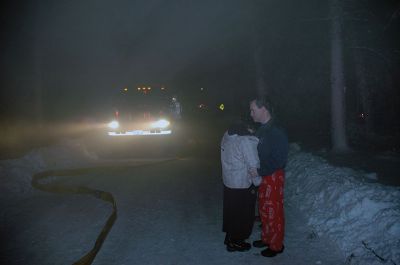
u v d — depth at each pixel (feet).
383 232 17.49
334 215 21.08
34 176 34.42
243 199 18.33
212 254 18.57
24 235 21.44
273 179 17.51
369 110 58.54
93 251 18.22
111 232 21.67
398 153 41.63
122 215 24.76
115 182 34.65
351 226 19.26
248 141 17.37
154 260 18.04
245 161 17.40
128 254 18.74
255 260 17.74
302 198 26.08
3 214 25.16
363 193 21.40
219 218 23.97
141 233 21.50
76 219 24.00
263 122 17.46
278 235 17.75
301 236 20.35
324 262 17.24
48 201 28.27
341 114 42.96
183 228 22.25
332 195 22.86
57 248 19.57
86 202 27.91
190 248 19.35
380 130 60.70
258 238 20.39
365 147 47.42
